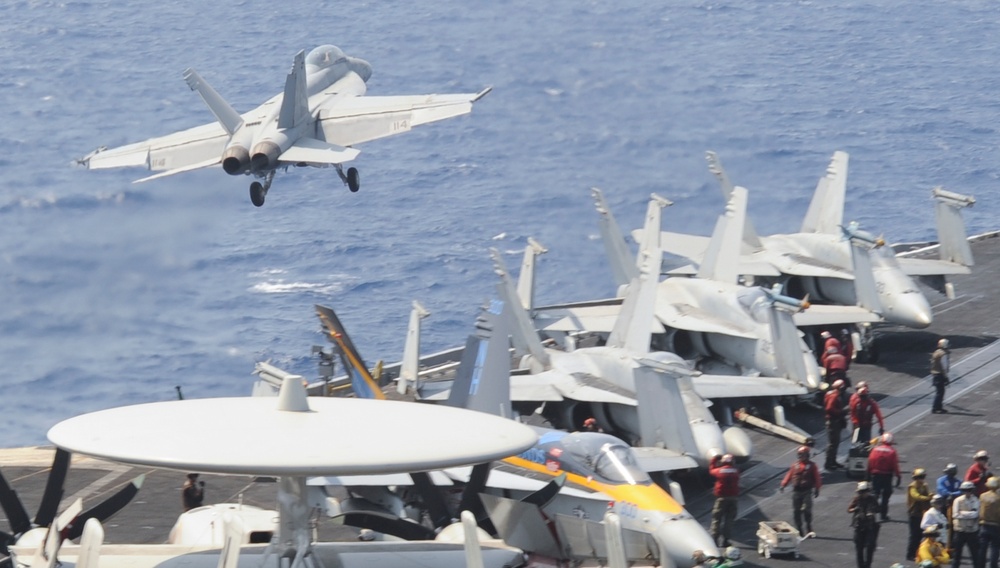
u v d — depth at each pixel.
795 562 118.06
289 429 73.50
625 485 112.62
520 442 74.94
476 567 73.38
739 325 171.50
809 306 177.38
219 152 186.38
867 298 178.62
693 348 180.25
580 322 185.00
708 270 190.88
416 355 160.12
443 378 184.00
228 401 79.44
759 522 129.25
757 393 154.12
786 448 153.00
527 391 153.25
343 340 144.25
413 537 97.88
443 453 70.94
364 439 72.25
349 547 84.94
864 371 178.25
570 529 97.88
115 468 149.00
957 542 110.06
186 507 124.56
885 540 122.19
